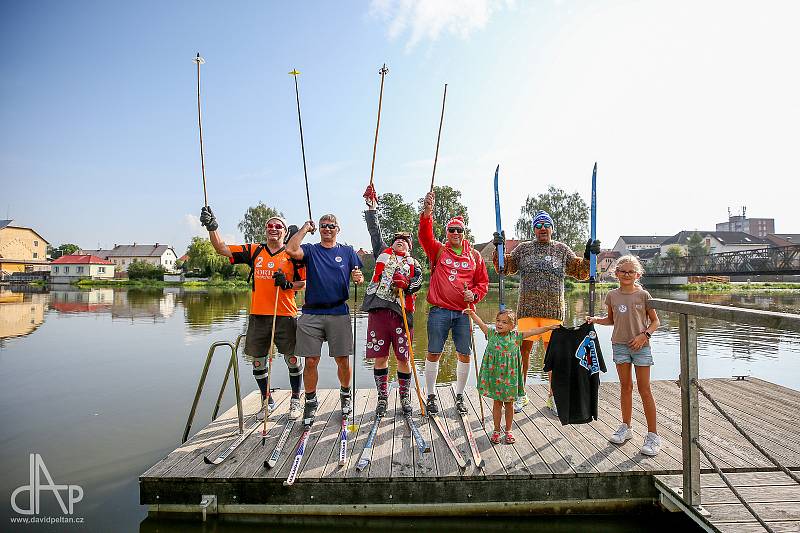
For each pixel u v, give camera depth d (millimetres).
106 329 14734
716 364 9883
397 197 55531
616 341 4090
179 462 3754
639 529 3379
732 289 40719
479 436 4266
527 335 4258
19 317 18344
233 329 14719
